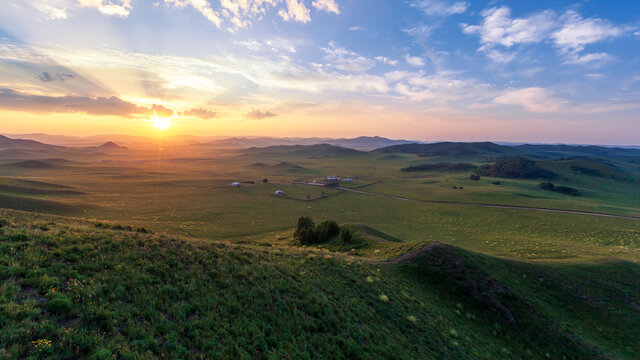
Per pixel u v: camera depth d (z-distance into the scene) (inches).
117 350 364.5
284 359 465.4
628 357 930.1
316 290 758.5
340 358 528.4
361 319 694.5
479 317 1012.5
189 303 518.6
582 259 1749.5
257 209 5324.8
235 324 506.0
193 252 743.1
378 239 2006.6
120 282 506.9
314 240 2272.4
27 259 494.3
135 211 4579.2
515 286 1227.9
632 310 1208.8
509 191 7071.9
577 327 1055.6
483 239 3284.9
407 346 661.9
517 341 920.9
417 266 1293.1
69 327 372.8
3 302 375.6
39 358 321.1
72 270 502.3
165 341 411.8
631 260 1792.6
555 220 4293.8
